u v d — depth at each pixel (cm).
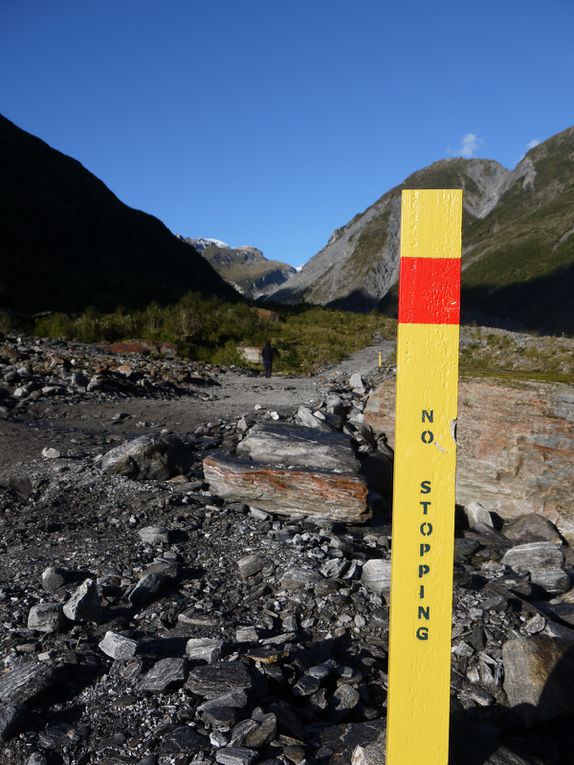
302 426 883
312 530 636
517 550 619
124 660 357
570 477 775
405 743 236
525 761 290
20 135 10300
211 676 331
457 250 224
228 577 503
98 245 8950
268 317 4372
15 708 299
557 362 2809
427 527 231
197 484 741
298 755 284
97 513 655
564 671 375
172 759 277
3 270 5431
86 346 2370
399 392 229
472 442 830
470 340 3491
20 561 518
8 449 897
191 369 2178
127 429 1145
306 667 367
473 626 438
